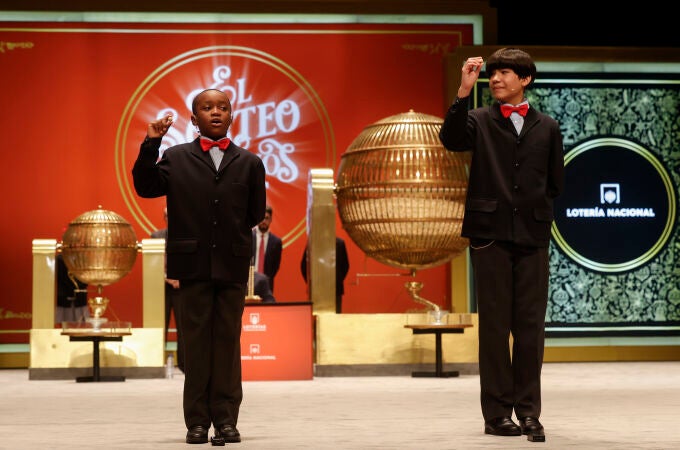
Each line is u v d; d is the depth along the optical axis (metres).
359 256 11.73
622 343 11.67
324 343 8.65
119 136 11.68
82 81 11.64
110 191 11.66
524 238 4.25
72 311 10.88
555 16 12.38
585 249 11.65
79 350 8.95
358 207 8.55
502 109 4.39
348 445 3.96
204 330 4.10
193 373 4.09
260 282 9.66
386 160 8.47
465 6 11.91
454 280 11.54
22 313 11.46
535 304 4.28
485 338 4.30
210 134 4.24
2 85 11.54
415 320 8.76
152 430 4.62
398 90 11.90
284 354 8.13
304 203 11.80
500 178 4.29
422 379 8.17
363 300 11.71
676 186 11.77
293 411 5.50
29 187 11.56
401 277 11.77
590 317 11.64
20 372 10.49
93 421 5.07
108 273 8.92
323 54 11.86
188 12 11.71
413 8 11.88
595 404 5.80
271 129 11.80
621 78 11.72
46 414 5.47
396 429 4.57
